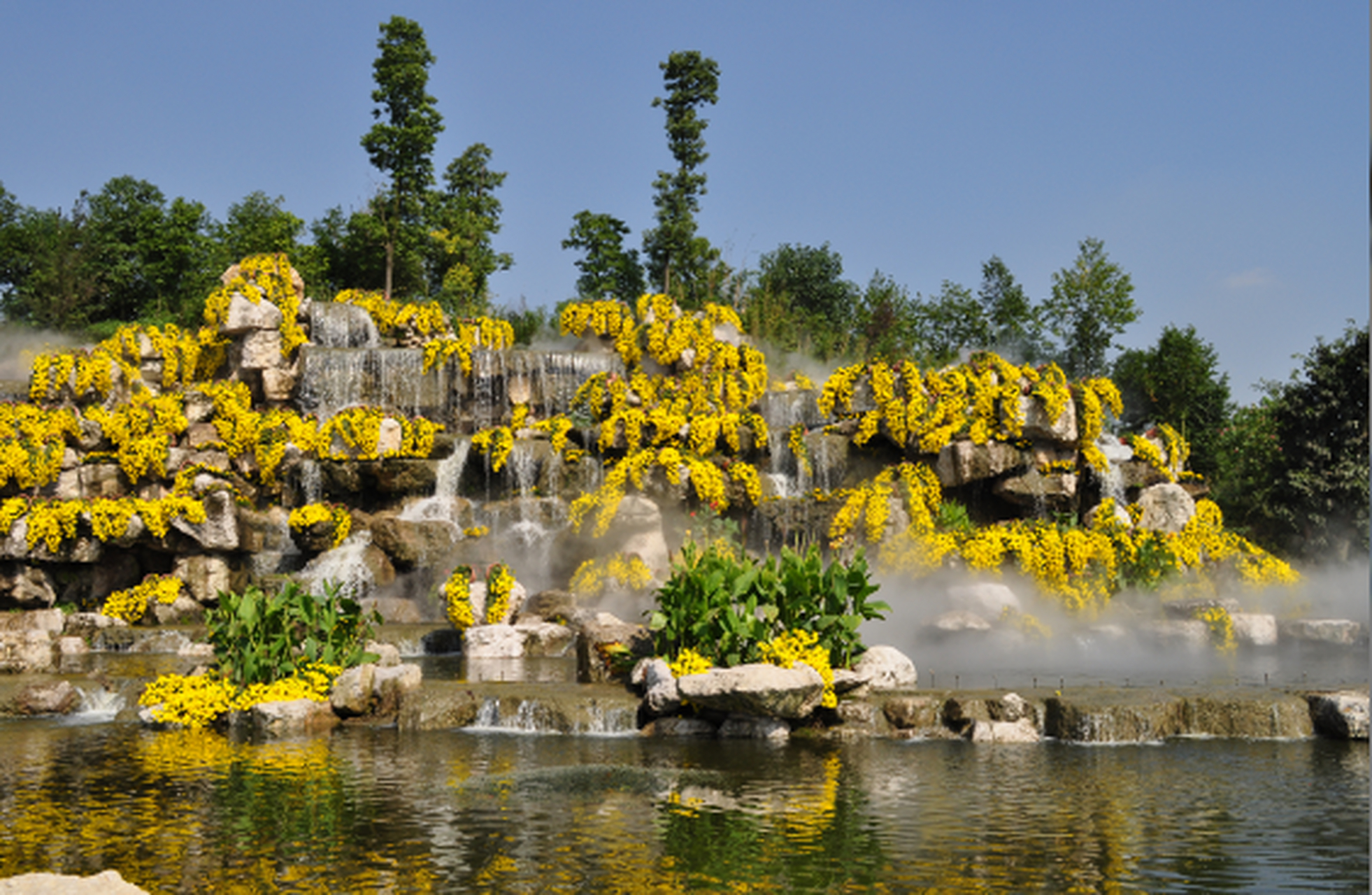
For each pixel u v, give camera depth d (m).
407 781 10.24
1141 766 10.85
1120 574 22.77
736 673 12.30
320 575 23.83
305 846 8.05
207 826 8.63
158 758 11.48
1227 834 8.32
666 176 54.25
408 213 55.50
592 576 22.73
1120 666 17.52
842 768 10.77
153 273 59.31
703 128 54.41
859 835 8.30
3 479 24.95
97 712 14.85
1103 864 7.56
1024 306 51.12
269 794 9.75
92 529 24.19
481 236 59.50
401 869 7.49
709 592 13.74
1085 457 26.22
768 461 28.03
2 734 13.11
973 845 8.02
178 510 24.39
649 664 13.90
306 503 27.31
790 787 9.96
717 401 31.00
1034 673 16.42
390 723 13.56
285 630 14.53
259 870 7.48
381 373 31.23
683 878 7.28
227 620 14.77
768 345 44.62
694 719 12.83
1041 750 11.70
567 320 34.34
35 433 25.81
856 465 27.25
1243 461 36.34
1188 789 9.79
